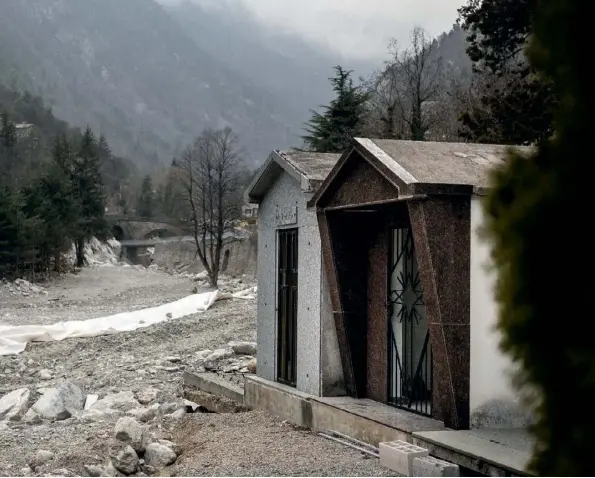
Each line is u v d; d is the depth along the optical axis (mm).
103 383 17719
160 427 11477
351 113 44125
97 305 42281
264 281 12719
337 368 10688
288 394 11062
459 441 7570
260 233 12898
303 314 11141
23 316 34938
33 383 18531
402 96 47875
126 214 144000
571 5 4402
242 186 67125
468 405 8117
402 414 9234
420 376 9320
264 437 10062
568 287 4344
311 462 8445
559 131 4418
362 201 9398
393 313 9984
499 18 28953
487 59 30297
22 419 13430
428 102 47469
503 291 4574
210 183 64000
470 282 8172
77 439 10766
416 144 9648
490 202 4750
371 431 8961
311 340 10883
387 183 8891
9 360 21891
